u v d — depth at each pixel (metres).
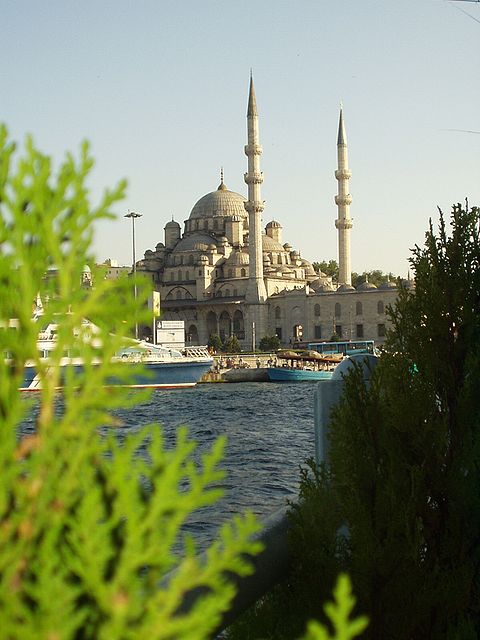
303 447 42.47
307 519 8.19
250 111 174.25
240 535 2.74
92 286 2.92
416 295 8.70
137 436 2.85
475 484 8.06
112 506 2.83
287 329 182.88
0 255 2.80
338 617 2.36
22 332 2.81
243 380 128.25
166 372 98.06
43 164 2.84
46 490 2.71
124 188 2.90
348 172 183.38
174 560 2.74
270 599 8.60
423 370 8.41
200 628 2.57
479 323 8.59
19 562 2.60
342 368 10.00
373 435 8.27
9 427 2.72
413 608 7.51
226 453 39.62
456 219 8.88
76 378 2.87
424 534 8.04
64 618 2.49
